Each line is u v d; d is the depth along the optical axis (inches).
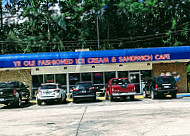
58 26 2080.5
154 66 1095.6
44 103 873.5
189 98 757.3
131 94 753.6
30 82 1078.4
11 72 1080.8
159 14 2004.2
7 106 812.6
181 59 1042.7
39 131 313.9
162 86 763.4
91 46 2079.2
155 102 655.8
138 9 1910.7
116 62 1058.1
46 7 2076.8
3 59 1038.4
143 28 2066.9
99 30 2028.8
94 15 2011.6
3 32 2087.8
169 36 1908.2
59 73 1077.8
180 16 1946.4
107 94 857.5
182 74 1091.3
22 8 2130.9
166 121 343.6
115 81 788.6
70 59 1058.7
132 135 267.0
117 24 2009.1
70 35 2075.5
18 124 382.0
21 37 2065.7
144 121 352.5
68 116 450.6
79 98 771.4
